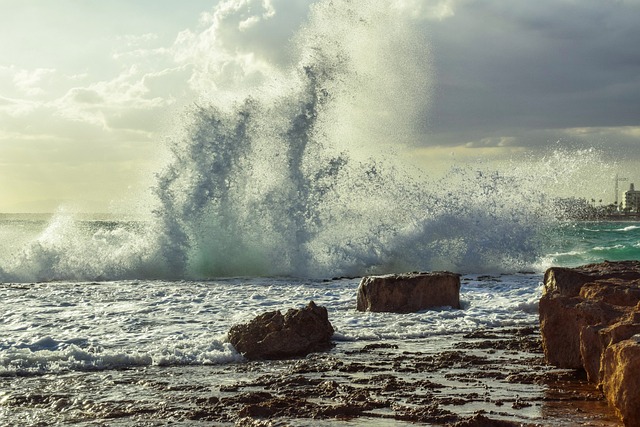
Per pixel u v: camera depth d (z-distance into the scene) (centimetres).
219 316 1143
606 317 709
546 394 632
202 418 563
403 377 708
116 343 898
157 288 1591
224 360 813
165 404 608
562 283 830
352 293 1482
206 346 860
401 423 539
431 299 1226
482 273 2031
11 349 846
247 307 1252
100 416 573
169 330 998
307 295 1446
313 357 826
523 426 523
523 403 595
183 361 802
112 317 1125
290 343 860
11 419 566
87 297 1398
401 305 1216
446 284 1237
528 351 851
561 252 2791
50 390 666
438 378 702
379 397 622
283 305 1286
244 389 664
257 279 1888
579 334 729
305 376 720
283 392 646
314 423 539
